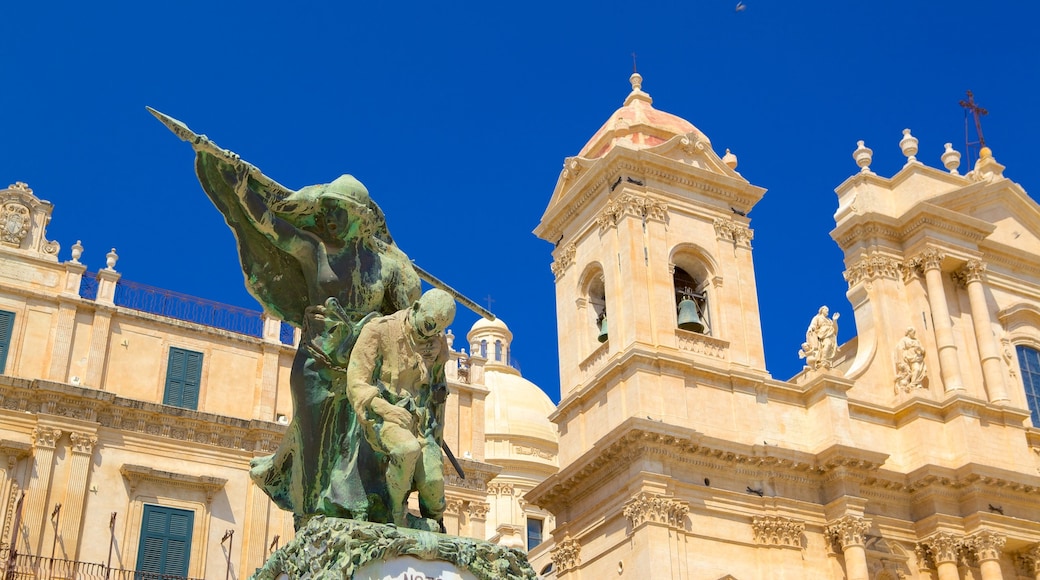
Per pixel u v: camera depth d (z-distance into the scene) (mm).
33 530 33312
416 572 6516
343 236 7688
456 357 44344
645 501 30859
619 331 34344
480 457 41750
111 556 34188
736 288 36000
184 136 7109
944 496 34375
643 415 32344
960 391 35938
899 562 33688
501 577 6734
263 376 39094
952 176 40562
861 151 40500
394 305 7836
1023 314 39969
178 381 37812
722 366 34375
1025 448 36094
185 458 36500
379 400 6980
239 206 7496
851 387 35688
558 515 35094
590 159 37531
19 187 37844
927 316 37906
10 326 36031
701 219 36750
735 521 32375
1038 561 34250
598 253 36375
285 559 6680
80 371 36438
